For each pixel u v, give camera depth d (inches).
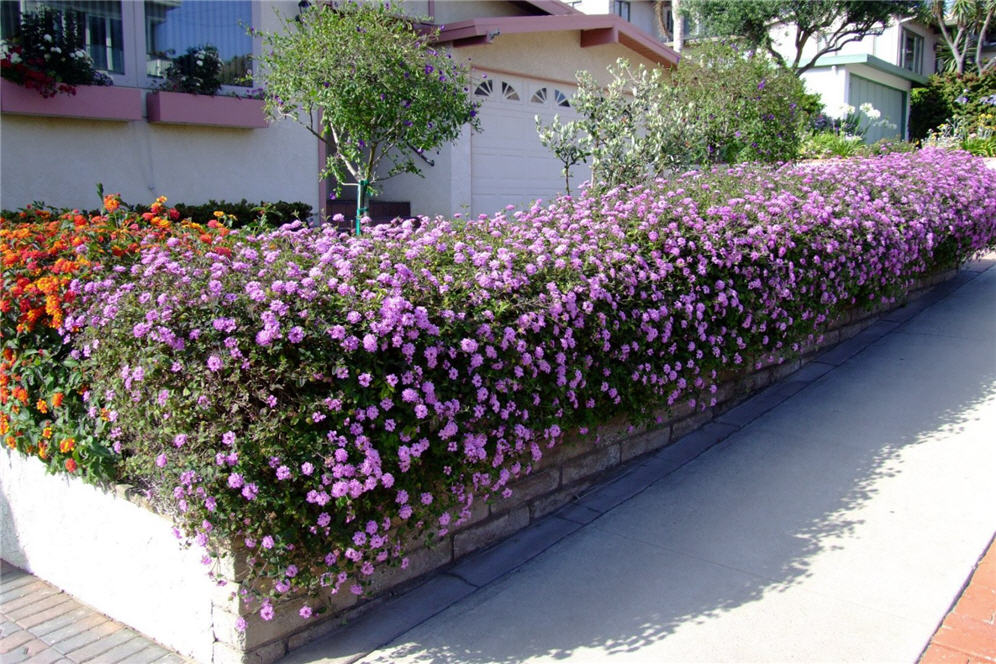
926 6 937.5
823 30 850.1
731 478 189.0
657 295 181.0
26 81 300.5
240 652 125.3
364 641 133.3
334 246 150.5
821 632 130.3
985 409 219.9
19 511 171.8
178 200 359.3
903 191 296.7
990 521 163.3
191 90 351.3
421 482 135.1
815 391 243.0
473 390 139.6
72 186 328.8
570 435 175.9
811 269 230.7
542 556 158.4
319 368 121.5
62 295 151.3
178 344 120.3
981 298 337.7
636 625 134.8
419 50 277.4
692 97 381.7
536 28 445.4
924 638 127.6
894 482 182.2
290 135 394.0
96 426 144.8
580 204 214.2
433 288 141.4
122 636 144.3
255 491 116.7
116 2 340.8
